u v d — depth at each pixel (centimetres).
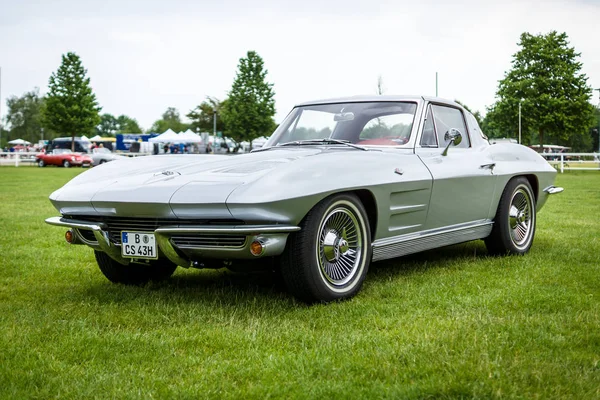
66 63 4500
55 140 4784
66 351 257
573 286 365
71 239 366
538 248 517
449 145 420
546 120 3259
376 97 443
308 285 319
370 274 413
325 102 455
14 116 10219
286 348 257
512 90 3391
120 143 5419
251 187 301
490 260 464
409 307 321
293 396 206
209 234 310
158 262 404
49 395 212
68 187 364
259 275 423
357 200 344
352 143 416
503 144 495
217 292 368
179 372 231
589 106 3291
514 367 225
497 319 289
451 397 202
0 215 828
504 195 474
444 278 394
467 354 238
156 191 319
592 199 1048
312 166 322
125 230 334
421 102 431
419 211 389
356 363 233
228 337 272
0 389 217
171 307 330
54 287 397
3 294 375
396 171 368
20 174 2325
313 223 317
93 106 4600
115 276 397
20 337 278
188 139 4519
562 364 229
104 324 302
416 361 233
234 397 207
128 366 237
